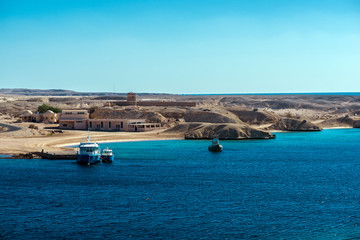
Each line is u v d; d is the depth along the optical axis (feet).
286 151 533.55
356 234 216.54
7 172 362.94
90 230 219.82
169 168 394.52
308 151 536.83
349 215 245.45
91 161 409.90
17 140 556.10
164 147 558.56
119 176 352.28
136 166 403.54
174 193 294.87
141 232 217.56
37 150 481.46
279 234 216.33
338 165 426.92
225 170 388.37
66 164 409.28
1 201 270.46
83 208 256.73
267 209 256.73
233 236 213.25
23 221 232.53
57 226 225.35
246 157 475.31
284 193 296.92
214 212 250.16
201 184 324.80
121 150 522.47
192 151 520.01
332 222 233.55
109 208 256.93
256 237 212.23
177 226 226.38
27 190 299.58
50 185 315.78
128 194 290.76
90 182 327.47
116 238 209.87
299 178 352.90
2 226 224.53
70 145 550.36
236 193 296.30
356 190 307.17
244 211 252.42
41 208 256.11
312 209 256.93
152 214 245.65
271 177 356.38
